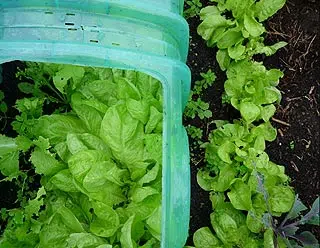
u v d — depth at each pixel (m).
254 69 1.32
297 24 1.42
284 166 1.36
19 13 1.00
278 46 1.37
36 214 1.17
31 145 1.24
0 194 1.30
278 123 1.38
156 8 1.03
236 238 1.22
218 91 1.38
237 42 1.33
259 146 1.28
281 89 1.39
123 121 1.17
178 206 1.09
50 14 1.01
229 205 1.28
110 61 0.98
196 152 1.34
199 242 1.24
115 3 1.00
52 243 1.15
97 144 1.20
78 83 1.24
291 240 1.21
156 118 1.19
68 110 1.32
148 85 1.23
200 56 1.39
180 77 1.06
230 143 1.26
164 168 1.06
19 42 0.95
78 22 1.01
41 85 1.30
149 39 1.04
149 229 1.18
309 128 1.38
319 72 1.41
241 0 1.33
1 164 1.21
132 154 1.19
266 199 1.17
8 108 1.32
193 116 1.35
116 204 1.20
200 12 1.37
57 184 1.19
